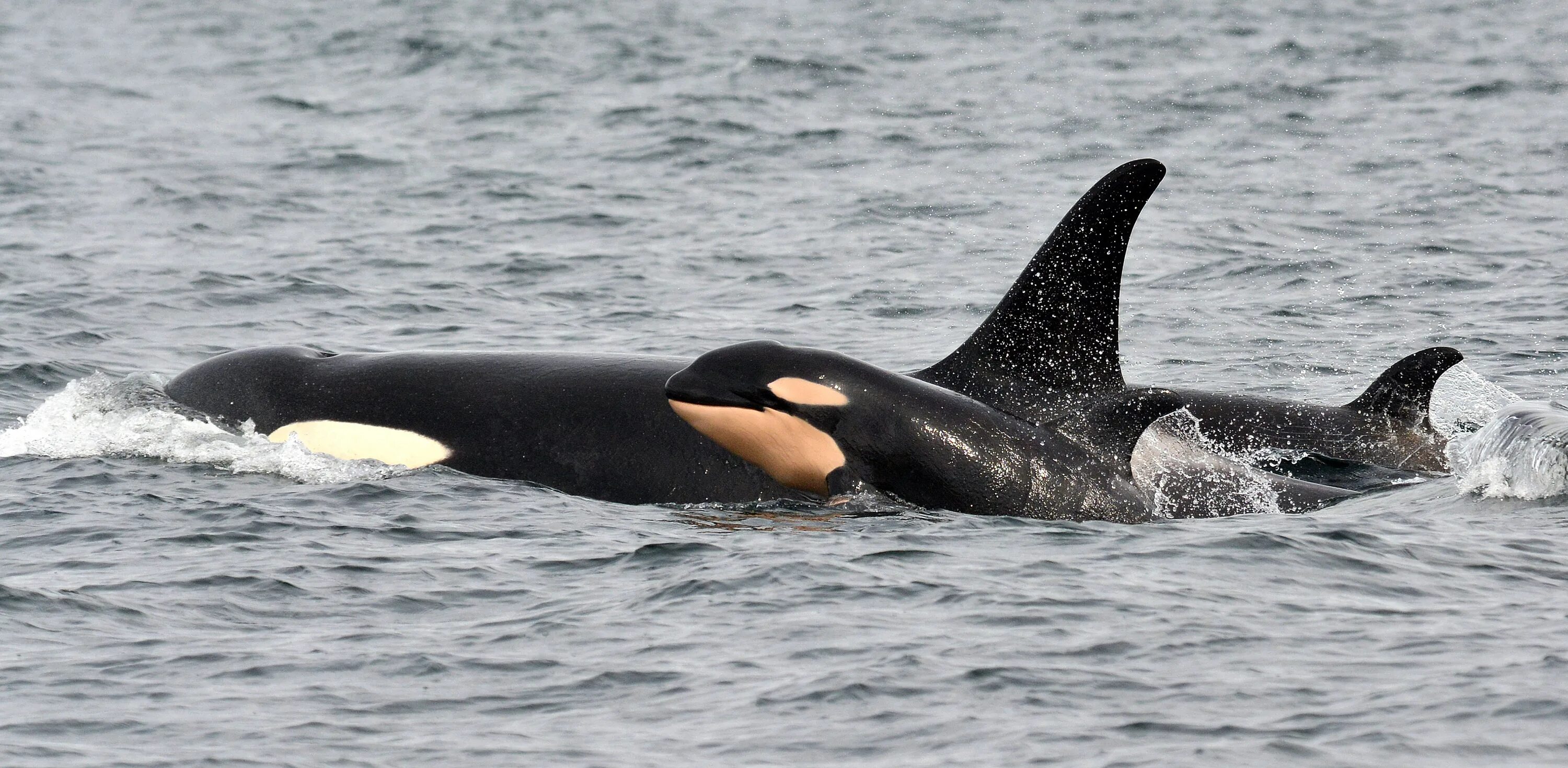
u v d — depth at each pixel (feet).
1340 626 126.72
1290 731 107.14
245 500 164.76
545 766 104.73
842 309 299.17
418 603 134.72
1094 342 174.19
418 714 113.09
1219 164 465.06
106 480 171.42
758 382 167.12
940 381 175.73
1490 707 109.50
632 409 177.47
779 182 437.17
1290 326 285.84
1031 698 113.39
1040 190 428.56
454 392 181.88
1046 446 168.76
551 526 158.20
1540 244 353.31
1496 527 156.76
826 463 167.94
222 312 287.69
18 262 322.55
